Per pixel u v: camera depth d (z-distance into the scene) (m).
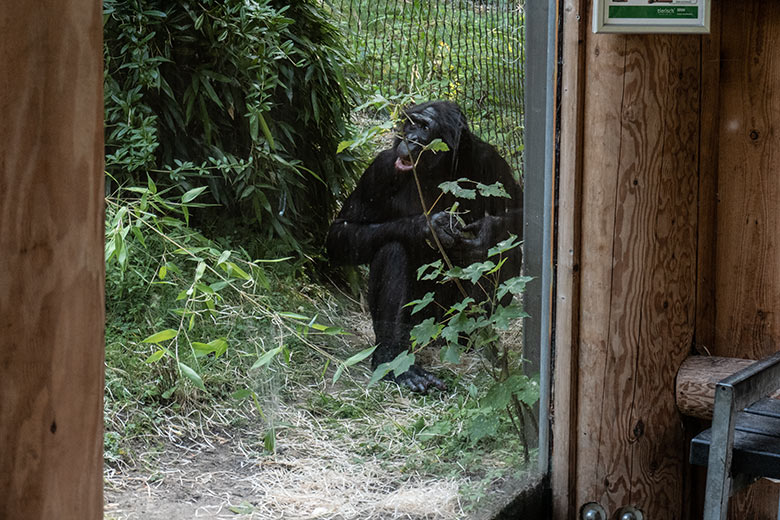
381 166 3.58
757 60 2.87
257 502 2.18
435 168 3.69
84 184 0.76
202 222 2.54
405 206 3.73
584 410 2.92
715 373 2.83
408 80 3.26
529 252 3.09
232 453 2.36
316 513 2.24
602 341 2.86
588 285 2.87
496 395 2.96
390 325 3.49
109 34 2.25
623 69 2.76
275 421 2.60
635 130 2.78
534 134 3.03
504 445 2.98
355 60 3.09
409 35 3.21
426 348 3.58
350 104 3.19
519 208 3.53
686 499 2.98
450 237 3.67
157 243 2.38
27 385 0.73
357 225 3.49
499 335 3.34
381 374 2.86
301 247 3.09
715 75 2.90
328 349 3.01
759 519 2.95
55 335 0.74
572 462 2.95
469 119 3.59
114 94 2.25
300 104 2.93
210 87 2.48
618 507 2.91
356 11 3.05
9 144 0.69
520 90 3.43
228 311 2.53
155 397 2.34
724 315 3.01
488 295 3.50
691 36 2.81
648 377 2.86
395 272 3.59
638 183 2.79
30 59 0.70
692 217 2.89
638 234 2.81
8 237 0.70
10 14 0.68
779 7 2.82
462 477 2.73
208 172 2.49
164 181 2.40
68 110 0.73
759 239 2.93
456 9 3.32
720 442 2.17
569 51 2.81
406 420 2.96
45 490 0.75
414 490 2.57
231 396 2.50
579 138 2.82
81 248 0.76
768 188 2.90
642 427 2.88
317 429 2.68
